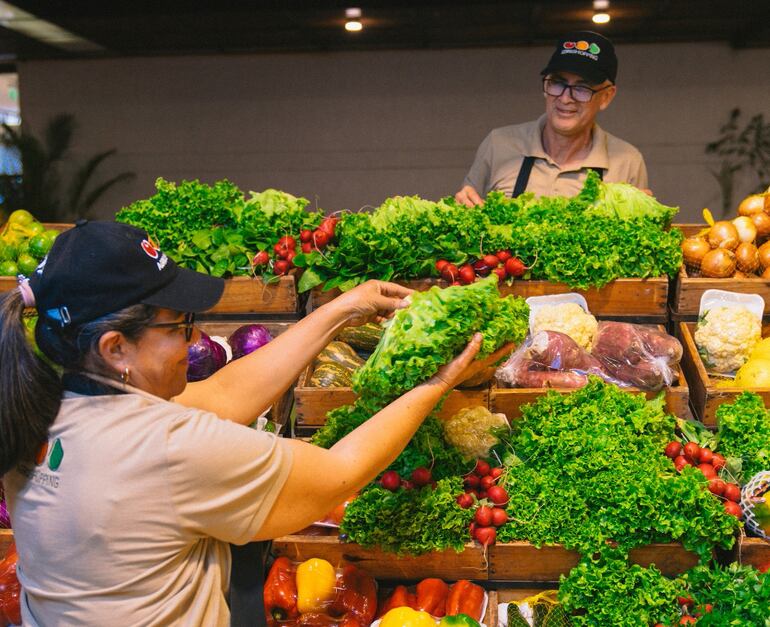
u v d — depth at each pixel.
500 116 9.32
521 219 3.32
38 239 3.66
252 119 9.68
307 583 2.41
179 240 3.45
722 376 3.09
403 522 2.38
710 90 8.91
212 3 9.12
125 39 9.48
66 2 9.25
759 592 2.17
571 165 4.12
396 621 2.24
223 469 1.59
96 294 1.55
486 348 2.19
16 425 1.58
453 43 9.07
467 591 2.43
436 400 2.05
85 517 1.56
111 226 1.62
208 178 9.95
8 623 2.39
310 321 2.25
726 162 9.10
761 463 2.54
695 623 2.17
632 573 2.30
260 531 1.68
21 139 9.78
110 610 1.60
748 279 3.16
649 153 9.20
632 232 3.16
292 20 9.09
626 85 9.01
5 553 2.59
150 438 1.57
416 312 2.17
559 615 2.33
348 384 2.93
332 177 9.74
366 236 3.14
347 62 9.30
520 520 2.40
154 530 1.58
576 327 2.98
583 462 2.44
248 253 3.32
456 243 3.20
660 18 8.62
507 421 2.76
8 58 9.65
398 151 9.59
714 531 2.31
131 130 9.82
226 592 1.83
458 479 2.48
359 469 1.81
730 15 8.50
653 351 2.86
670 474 2.46
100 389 1.61
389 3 8.91
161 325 1.63
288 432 3.17
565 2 8.66
